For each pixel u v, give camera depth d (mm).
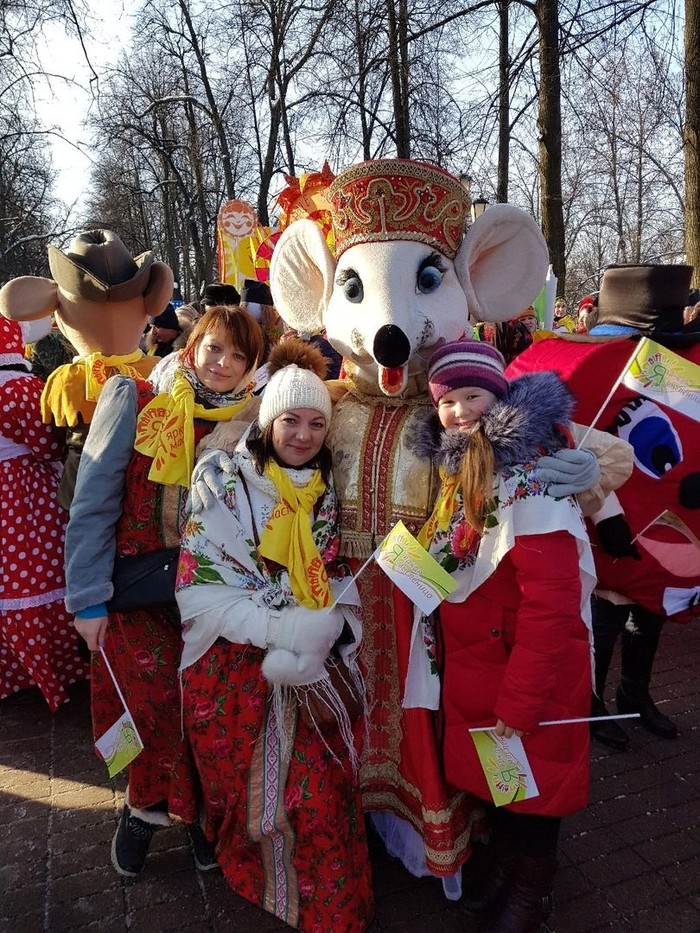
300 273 2309
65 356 5953
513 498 1692
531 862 1886
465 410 1768
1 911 2170
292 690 1906
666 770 2801
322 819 1890
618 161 15156
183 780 2109
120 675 2137
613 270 2779
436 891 2213
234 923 2107
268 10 11820
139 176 22859
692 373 2143
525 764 1762
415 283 1953
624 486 2490
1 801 2697
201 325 2082
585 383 2506
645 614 2885
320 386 1886
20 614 3096
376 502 1970
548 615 1663
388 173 1889
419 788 2006
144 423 2008
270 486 1873
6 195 14711
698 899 2182
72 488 2789
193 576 1869
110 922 2123
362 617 2049
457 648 1857
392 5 8320
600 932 2059
